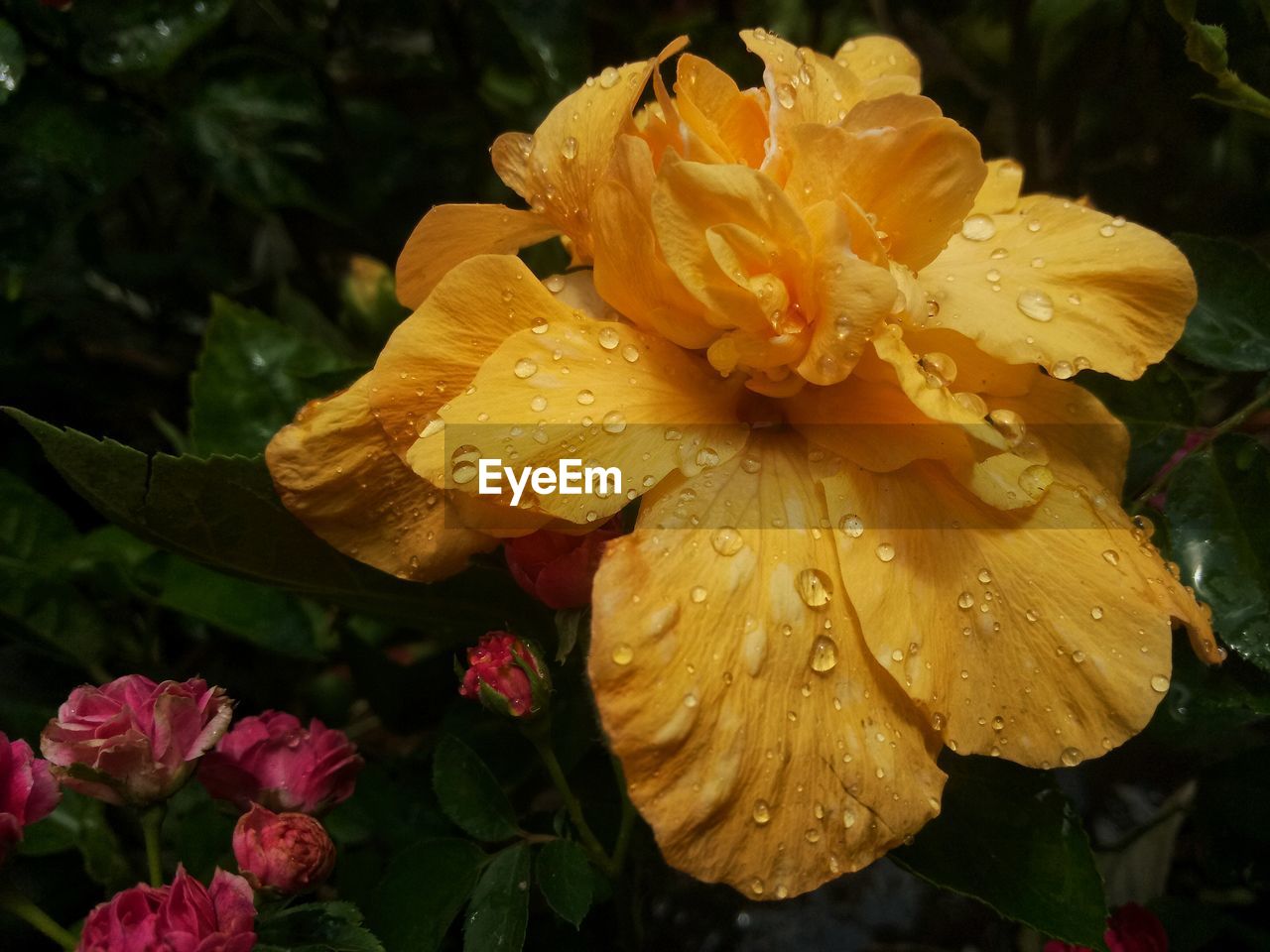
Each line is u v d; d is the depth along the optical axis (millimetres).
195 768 218
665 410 202
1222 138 328
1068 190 349
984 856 218
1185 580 230
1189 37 238
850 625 194
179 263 375
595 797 269
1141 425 251
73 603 294
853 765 188
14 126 309
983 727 195
